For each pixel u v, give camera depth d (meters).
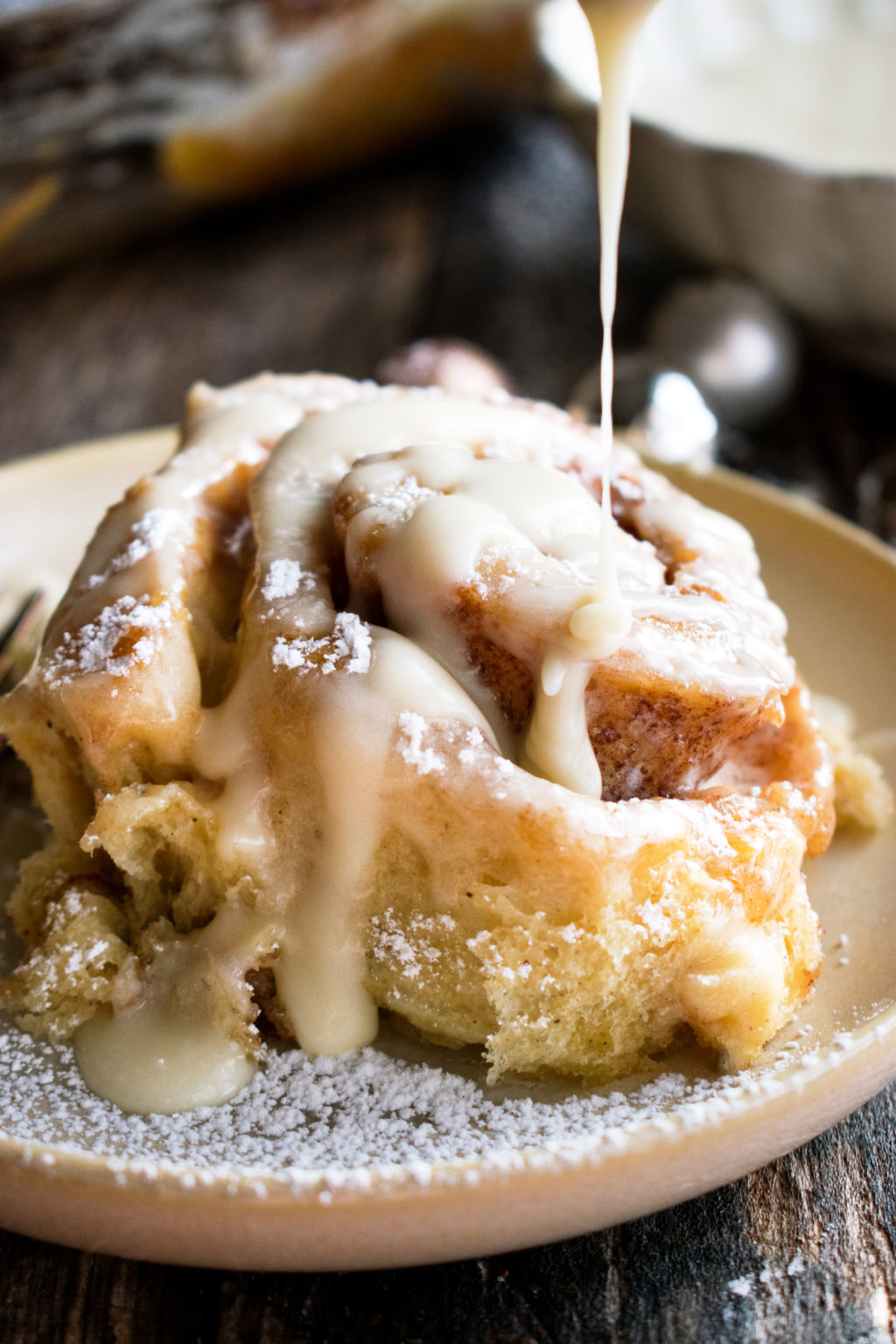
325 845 0.33
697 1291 0.32
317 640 0.33
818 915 0.35
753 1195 0.33
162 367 0.56
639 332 0.54
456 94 0.65
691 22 0.56
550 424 0.37
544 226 0.64
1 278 0.63
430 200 0.67
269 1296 0.32
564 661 0.33
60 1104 0.33
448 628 0.33
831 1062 0.32
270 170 0.64
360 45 0.61
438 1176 0.31
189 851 0.34
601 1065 0.33
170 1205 0.31
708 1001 0.33
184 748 0.34
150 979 0.34
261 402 0.37
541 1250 0.32
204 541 0.35
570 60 0.51
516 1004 0.33
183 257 0.64
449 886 0.33
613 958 0.33
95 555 0.35
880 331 0.47
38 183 0.59
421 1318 0.32
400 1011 0.33
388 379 0.45
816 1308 0.32
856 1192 0.33
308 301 0.59
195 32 0.58
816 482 0.46
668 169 0.47
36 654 0.36
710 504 0.41
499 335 0.55
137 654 0.33
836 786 0.36
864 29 0.58
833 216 0.45
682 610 0.34
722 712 0.33
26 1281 0.32
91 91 0.58
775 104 0.53
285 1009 0.33
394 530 0.33
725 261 0.50
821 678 0.38
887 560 0.39
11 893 0.36
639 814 0.33
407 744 0.33
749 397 0.46
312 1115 0.33
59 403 0.53
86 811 0.35
